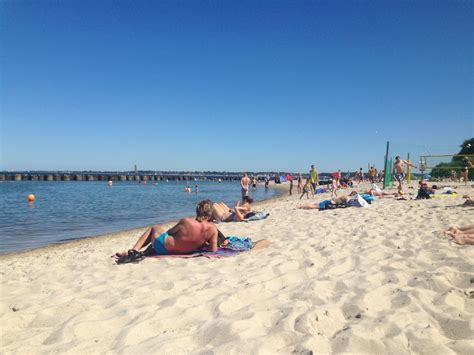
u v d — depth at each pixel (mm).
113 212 19047
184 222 5637
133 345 2537
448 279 3791
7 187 53375
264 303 3256
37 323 3107
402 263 4445
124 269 5051
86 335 2781
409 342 2416
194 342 2551
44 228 13336
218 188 55875
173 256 5641
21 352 2521
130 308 3271
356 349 2328
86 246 8688
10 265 6574
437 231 6262
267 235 7449
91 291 3969
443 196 13516
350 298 3281
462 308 3088
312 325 2674
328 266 4559
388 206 11391
